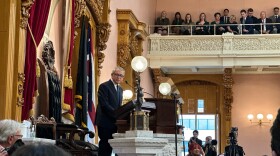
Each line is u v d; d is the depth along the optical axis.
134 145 6.58
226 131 22.83
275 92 23.11
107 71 15.42
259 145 22.91
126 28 16.66
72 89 11.29
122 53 16.55
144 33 19.00
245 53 20.97
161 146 6.72
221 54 21.08
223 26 22.17
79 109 11.68
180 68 22.64
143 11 20.78
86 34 12.30
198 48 21.22
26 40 8.71
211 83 23.22
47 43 9.88
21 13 8.42
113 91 7.74
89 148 8.94
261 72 23.20
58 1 10.71
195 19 23.73
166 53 21.23
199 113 23.25
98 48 13.98
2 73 8.04
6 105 7.99
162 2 23.92
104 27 14.05
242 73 23.33
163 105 8.03
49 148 1.76
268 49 20.98
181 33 22.11
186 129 23.25
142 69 7.20
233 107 23.17
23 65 8.55
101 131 7.60
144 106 7.48
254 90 23.19
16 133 5.43
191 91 23.36
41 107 9.58
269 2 23.66
